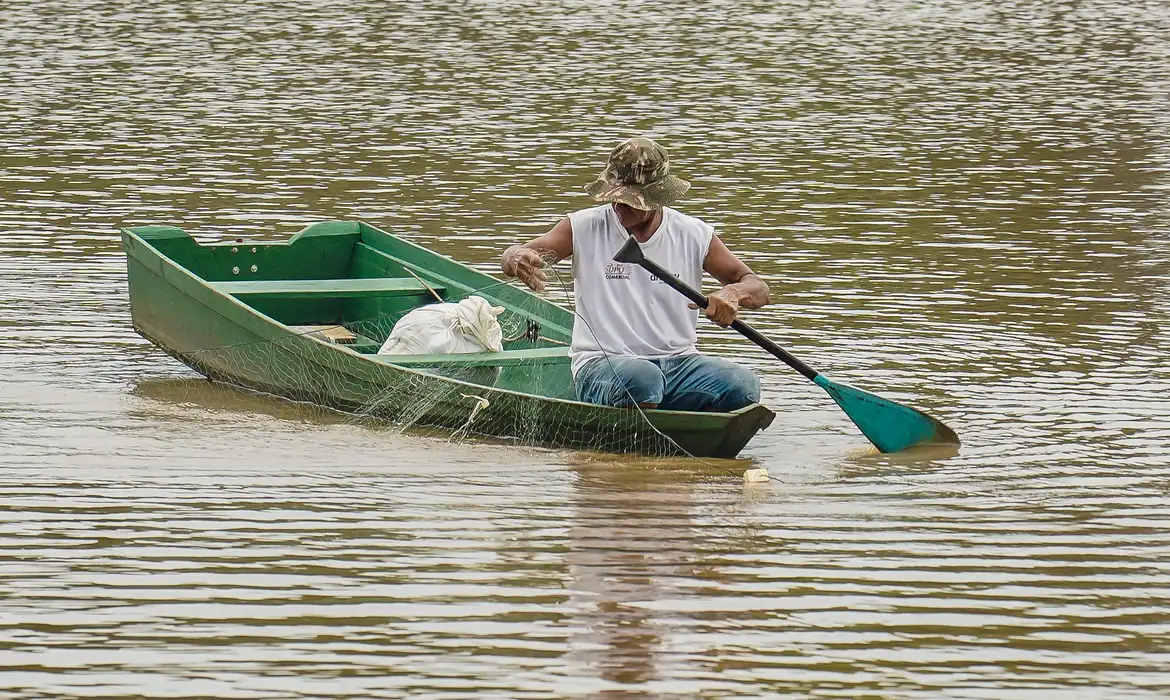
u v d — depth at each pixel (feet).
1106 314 105.29
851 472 76.13
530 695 53.01
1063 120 185.78
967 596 61.31
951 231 130.82
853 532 68.03
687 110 188.75
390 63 219.41
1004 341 98.99
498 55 228.84
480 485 73.61
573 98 195.11
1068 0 311.88
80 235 123.75
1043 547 66.44
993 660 55.98
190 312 90.63
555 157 159.33
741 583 62.28
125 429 81.10
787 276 115.34
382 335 96.68
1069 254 122.93
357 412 83.66
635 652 56.24
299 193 141.28
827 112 189.47
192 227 127.75
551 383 87.35
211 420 83.20
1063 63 232.32
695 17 276.00
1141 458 77.87
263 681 53.72
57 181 143.95
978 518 69.82
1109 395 88.12
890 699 53.01
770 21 273.95
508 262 77.92
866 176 153.28
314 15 266.77
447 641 56.90
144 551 64.75
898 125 181.47
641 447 78.02
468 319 87.61
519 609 59.62
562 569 63.52
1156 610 60.18
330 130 171.32
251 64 215.92
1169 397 87.66
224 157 156.35
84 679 53.62
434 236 125.80
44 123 172.14
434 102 190.19
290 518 68.90
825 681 54.24
